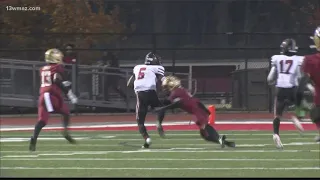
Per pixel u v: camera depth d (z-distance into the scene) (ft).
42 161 124.98
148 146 146.61
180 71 265.13
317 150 141.69
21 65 248.11
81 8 257.75
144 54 261.65
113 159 127.54
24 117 246.68
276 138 140.97
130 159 127.44
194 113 141.49
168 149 144.46
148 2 264.72
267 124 214.28
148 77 145.48
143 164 120.37
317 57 90.58
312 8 261.85
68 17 257.14
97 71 255.09
